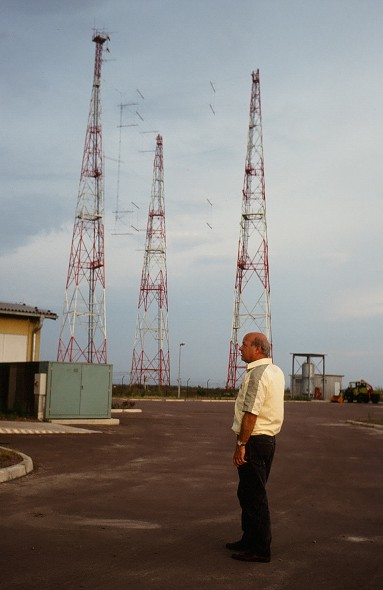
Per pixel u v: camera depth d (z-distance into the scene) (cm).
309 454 1556
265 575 541
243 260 6775
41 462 1230
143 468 1209
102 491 938
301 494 973
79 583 503
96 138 6288
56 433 1819
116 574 530
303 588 511
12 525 696
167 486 1006
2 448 1284
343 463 1395
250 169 6756
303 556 610
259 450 577
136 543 636
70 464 1225
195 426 2378
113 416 2794
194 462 1326
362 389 6731
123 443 1659
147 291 7212
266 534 582
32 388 2256
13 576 517
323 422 2888
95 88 6353
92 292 6150
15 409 2297
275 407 581
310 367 7312
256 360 591
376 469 1308
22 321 2883
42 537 647
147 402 4816
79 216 6150
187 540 654
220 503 872
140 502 862
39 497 870
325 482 1108
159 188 7350
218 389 7144
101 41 6384
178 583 511
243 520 595
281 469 1264
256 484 581
